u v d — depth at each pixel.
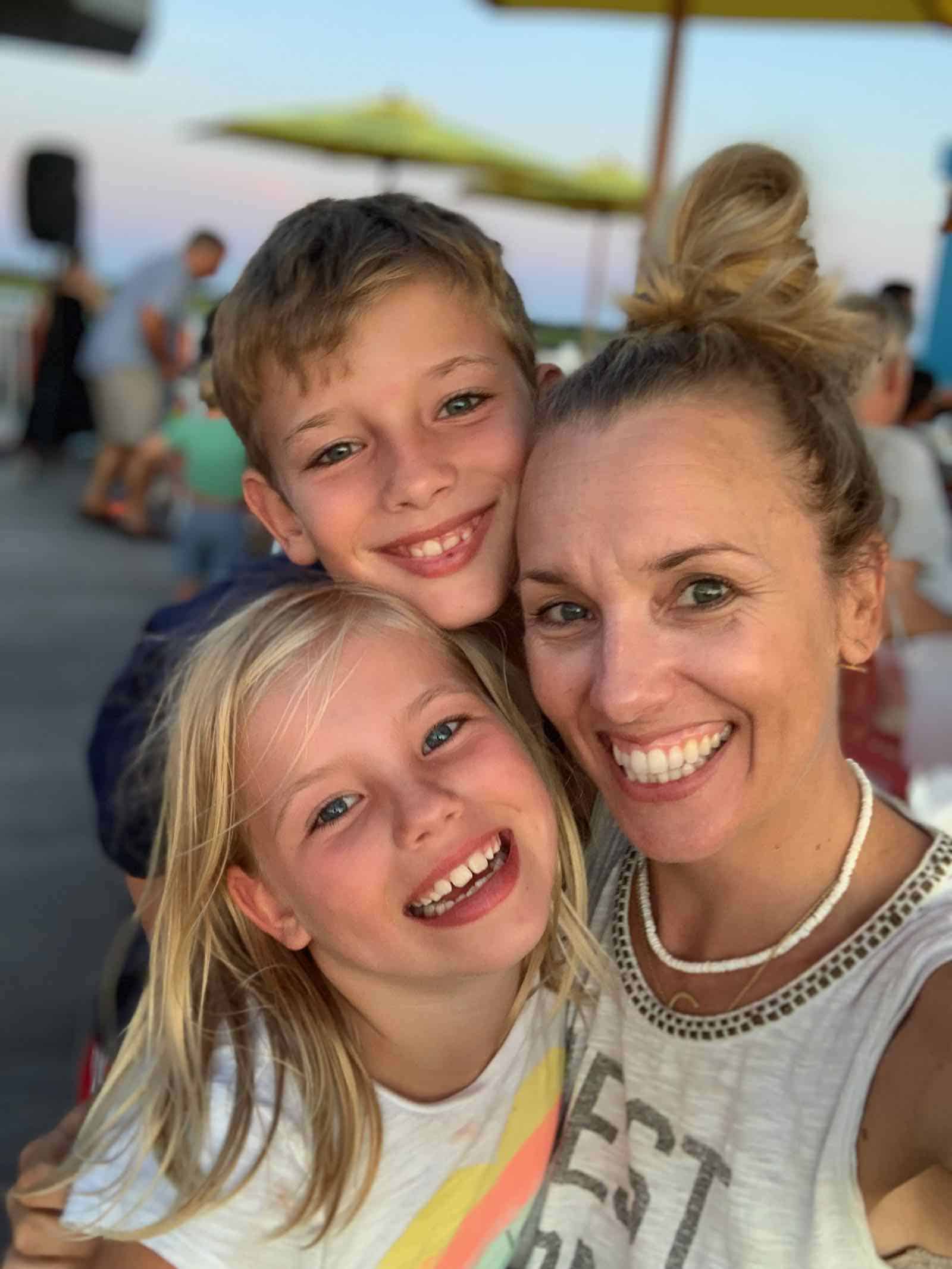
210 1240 0.47
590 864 0.57
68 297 4.09
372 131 4.50
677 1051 0.48
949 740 0.93
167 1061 0.52
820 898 0.45
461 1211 0.52
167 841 0.60
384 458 0.62
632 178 5.54
